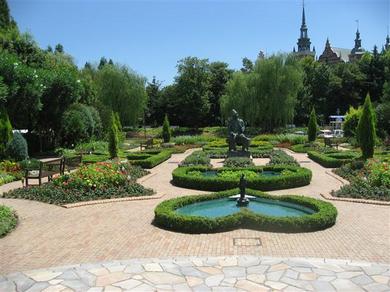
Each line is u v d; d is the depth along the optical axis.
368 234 8.42
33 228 8.96
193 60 57.44
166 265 6.55
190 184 14.27
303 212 10.19
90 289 5.66
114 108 47.66
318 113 63.69
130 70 49.19
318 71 64.38
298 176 14.37
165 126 36.00
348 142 34.50
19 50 28.16
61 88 26.83
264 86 44.44
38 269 6.44
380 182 12.70
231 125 22.23
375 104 47.19
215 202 11.20
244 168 16.42
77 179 12.34
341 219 9.66
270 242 7.89
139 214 10.19
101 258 7.04
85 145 29.81
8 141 18.44
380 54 65.88
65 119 28.77
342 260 6.76
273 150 26.69
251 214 8.91
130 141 41.94
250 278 6.03
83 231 8.72
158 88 70.25
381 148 27.19
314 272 6.25
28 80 22.50
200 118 59.09
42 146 29.59
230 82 47.47
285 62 44.94
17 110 22.89
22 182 13.80
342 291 5.60
